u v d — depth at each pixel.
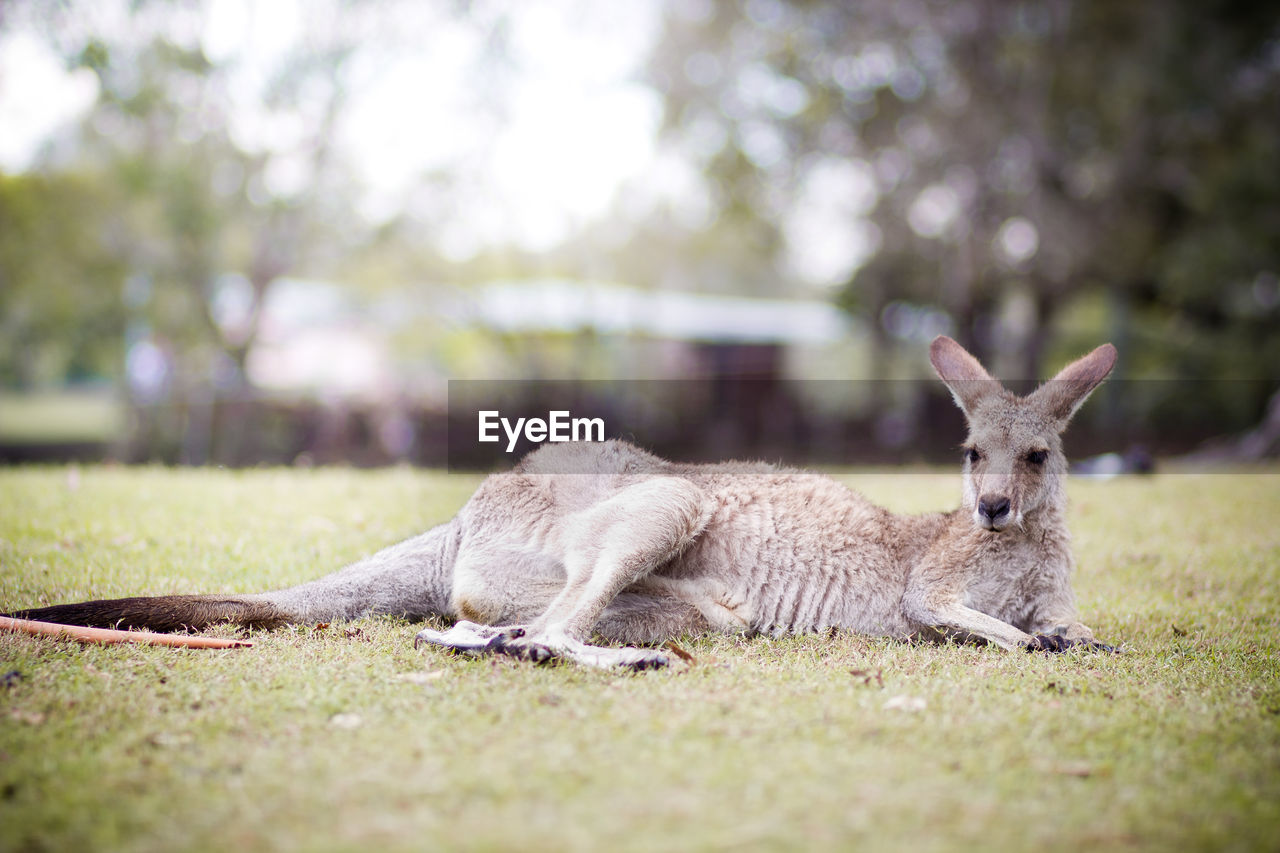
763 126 21.81
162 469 10.20
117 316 19.27
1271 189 19.17
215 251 18.89
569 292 23.89
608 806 2.73
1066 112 20.72
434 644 4.32
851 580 5.04
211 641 4.26
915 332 28.47
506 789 2.82
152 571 5.59
